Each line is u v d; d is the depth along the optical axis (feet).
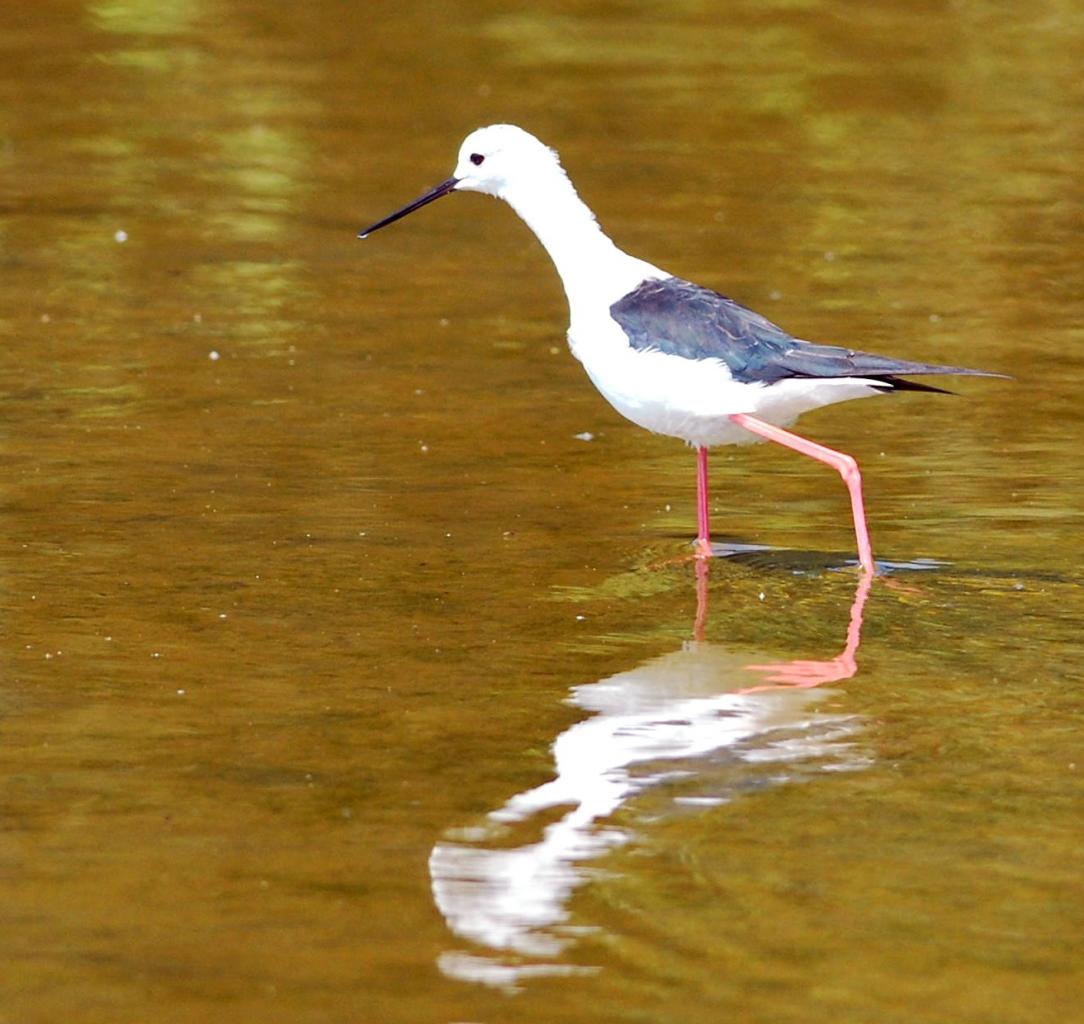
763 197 66.13
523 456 42.83
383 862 24.40
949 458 42.80
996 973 21.85
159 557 36.01
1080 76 82.53
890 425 45.37
